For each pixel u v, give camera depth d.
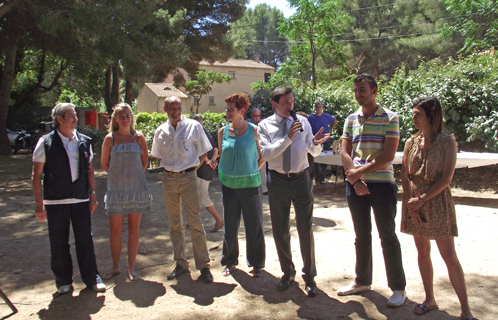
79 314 3.28
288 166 3.53
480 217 6.07
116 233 3.99
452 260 3.05
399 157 7.33
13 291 3.73
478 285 3.64
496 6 15.77
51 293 3.69
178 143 3.95
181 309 3.35
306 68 25.64
